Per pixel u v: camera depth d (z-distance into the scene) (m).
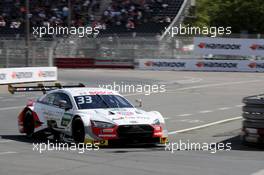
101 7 124.69
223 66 103.25
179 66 105.06
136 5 123.00
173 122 43.22
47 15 125.19
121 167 23.80
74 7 125.06
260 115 30.28
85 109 30.88
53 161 25.38
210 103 57.50
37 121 33.91
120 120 29.59
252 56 103.62
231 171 22.91
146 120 30.14
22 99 62.56
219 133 37.25
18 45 100.62
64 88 33.56
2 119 45.72
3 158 26.30
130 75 92.62
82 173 22.42
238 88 73.94
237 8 128.25
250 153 28.55
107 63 110.12
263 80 86.38
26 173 22.42
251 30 128.00
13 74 74.31
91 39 111.62
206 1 133.38
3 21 126.62
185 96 64.50
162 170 23.11
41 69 77.19
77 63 111.25
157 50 107.38
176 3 122.88
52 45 109.81
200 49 105.38
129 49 109.12
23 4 127.19
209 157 26.97
